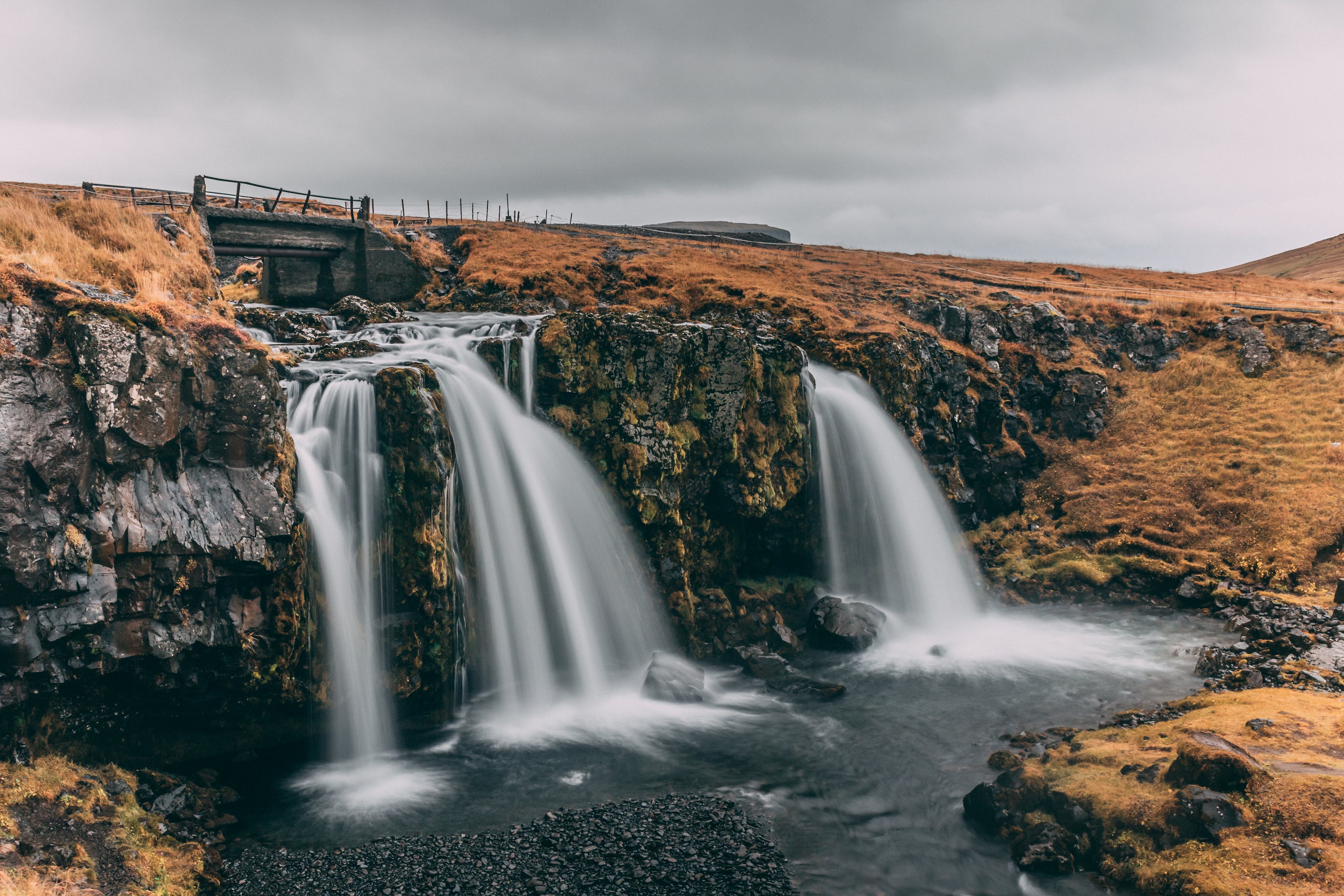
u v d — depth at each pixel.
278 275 44.78
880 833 19.42
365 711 23.23
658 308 46.97
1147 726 22.52
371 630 23.73
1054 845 17.77
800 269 57.38
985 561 40.09
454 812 20.08
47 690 17.95
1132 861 16.94
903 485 38.88
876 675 29.31
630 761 23.02
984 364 46.03
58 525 17.48
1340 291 69.31
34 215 25.84
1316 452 40.44
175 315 20.47
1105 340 50.72
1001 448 44.06
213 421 20.88
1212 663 27.94
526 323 38.84
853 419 38.31
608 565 30.38
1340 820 16.12
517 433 29.22
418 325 36.50
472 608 26.78
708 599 32.59
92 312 18.50
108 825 16.95
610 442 31.17
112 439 18.67
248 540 20.44
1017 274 70.06
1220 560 36.69
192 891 16.41
